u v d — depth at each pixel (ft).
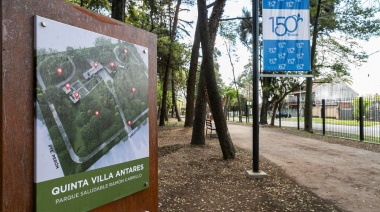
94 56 7.81
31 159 6.39
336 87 180.14
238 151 32.91
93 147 7.68
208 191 17.92
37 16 6.51
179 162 26.40
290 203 15.96
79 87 7.38
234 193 17.58
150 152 9.77
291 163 26.78
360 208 15.31
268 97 92.43
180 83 114.32
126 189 8.68
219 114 27.22
